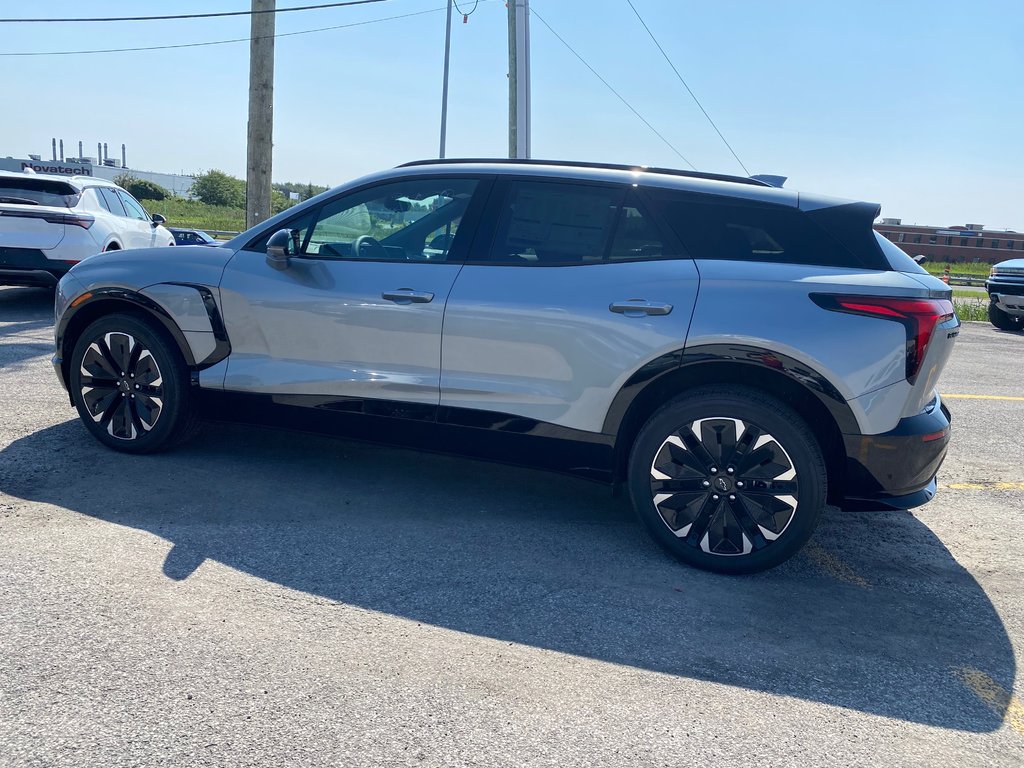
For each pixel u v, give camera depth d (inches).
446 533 148.9
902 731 97.7
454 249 154.2
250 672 100.6
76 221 360.2
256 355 166.7
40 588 116.9
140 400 173.0
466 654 108.5
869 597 134.9
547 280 145.9
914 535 166.1
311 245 165.5
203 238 682.2
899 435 131.6
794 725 97.3
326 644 108.4
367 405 157.5
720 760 89.6
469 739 90.3
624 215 146.3
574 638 114.7
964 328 606.9
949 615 130.1
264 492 161.9
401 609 119.8
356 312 156.2
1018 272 579.2
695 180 147.6
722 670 108.8
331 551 137.6
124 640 105.5
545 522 157.6
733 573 138.6
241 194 2977.4
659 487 139.7
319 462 182.5
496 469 186.9
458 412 151.4
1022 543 163.8
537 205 151.3
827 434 137.3
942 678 110.5
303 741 88.1
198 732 88.4
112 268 174.7
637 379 139.3
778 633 120.0
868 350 130.0
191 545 135.5
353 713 93.7
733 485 136.1
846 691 105.7
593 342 141.2
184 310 168.2
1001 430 256.8
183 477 166.1
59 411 207.2
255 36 459.5
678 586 133.5
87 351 175.2
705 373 139.7
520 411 147.5
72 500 150.1
